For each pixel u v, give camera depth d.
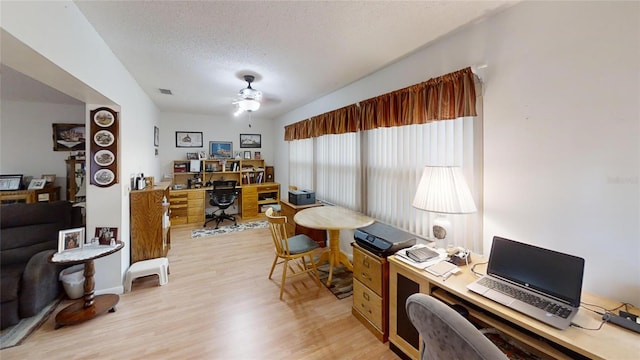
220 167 5.89
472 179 1.90
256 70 2.81
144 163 3.71
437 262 1.70
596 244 1.34
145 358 1.73
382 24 1.86
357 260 2.16
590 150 1.35
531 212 1.59
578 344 0.98
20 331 1.96
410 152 2.43
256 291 2.63
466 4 1.62
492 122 1.78
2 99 3.88
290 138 5.07
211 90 3.64
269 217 2.61
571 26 1.40
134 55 2.42
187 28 1.93
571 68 1.41
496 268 1.45
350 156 3.36
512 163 1.68
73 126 4.21
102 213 2.50
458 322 0.87
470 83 1.83
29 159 4.02
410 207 2.45
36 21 1.30
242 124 6.18
